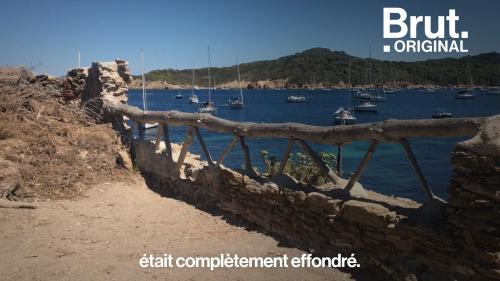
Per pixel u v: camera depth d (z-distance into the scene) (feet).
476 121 14.33
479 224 13.65
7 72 42.68
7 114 34.14
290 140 21.59
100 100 39.42
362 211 17.28
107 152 34.22
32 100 37.70
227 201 25.31
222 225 23.97
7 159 29.19
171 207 27.27
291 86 599.98
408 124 16.21
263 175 26.00
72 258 19.22
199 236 22.40
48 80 43.09
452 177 14.56
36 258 19.06
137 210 26.58
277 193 21.43
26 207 24.88
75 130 35.50
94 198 28.17
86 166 31.73
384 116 205.98
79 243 20.97
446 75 575.38
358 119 192.75
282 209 21.29
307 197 19.74
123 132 37.24
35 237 21.36
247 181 23.56
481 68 565.94
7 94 36.14
